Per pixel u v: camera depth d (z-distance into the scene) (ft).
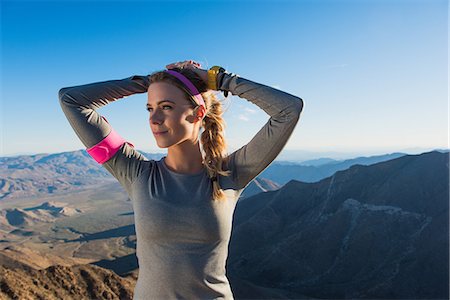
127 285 190.08
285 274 345.31
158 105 7.86
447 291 272.31
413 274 295.07
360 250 344.49
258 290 251.19
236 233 439.22
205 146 8.26
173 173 8.13
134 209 8.18
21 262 304.50
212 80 8.51
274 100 8.02
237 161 8.61
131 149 8.74
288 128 7.90
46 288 156.56
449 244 306.76
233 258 393.91
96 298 169.78
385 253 333.42
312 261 357.00
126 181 8.41
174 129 7.79
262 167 8.34
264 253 385.91
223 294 7.91
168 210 7.63
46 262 367.25
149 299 7.77
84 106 8.41
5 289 131.85
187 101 7.86
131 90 8.89
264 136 8.16
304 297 268.41
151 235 7.71
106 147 8.33
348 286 306.55
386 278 300.20
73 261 414.82
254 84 8.34
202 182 8.02
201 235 7.65
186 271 7.59
